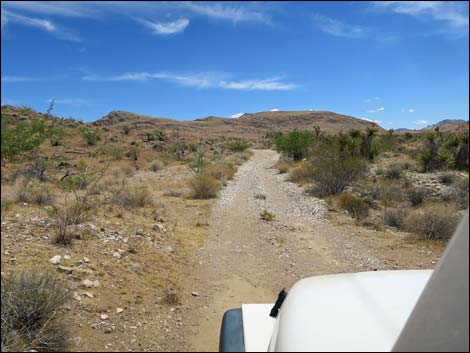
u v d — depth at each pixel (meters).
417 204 14.53
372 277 2.14
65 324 4.42
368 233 9.78
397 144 37.12
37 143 15.57
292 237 9.38
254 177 23.67
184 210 12.37
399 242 8.91
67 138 28.97
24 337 4.07
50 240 7.29
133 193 13.02
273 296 5.92
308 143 32.12
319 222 11.03
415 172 22.08
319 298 1.89
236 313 2.26
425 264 7.34
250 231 10.05
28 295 4.29
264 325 2.09
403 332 1.32
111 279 5.98
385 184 16.42
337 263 7.43
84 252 6.93
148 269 6.62
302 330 1.66
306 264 7.40
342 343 1.57
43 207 10.14
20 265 5.93
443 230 9.20
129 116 156.75
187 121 197.12
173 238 8.85
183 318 5.06
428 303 1.26
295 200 14.95
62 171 20.45
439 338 1.21
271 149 68.31
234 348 1.92
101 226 8.70
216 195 15.64
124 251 7.26
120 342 4.36
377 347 1.55
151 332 4.63
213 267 7.20
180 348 4.32
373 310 1.78
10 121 15.58
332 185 15.89
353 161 16.20
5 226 7.91
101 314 4.89
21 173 17.05
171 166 29.45
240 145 51.59
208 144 57.31
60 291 4.65
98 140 35.22
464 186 15.99
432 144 25.70
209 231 9.91
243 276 6.77
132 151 33.75
